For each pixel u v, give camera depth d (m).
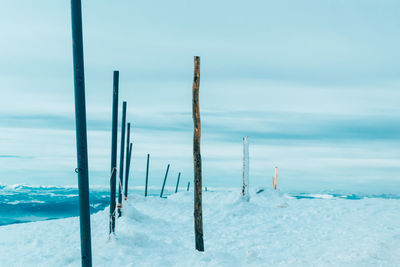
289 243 11.98
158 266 8.75
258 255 10.16
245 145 21.17
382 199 21.77
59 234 13.26
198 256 9.52
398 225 13.73
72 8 6.53
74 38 6.53
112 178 11.84
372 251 9.19
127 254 9.69
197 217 10.30
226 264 8.71
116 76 11.95
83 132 6.68
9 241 11.98
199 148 10.41
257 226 15.48
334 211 17.95
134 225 14.00
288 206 20.30
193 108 10.45
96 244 10.70
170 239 12.41
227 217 17.44
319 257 9.55
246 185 21.03
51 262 8.95
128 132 20.14
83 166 6.73
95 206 39.62
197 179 10.35
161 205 21.16
